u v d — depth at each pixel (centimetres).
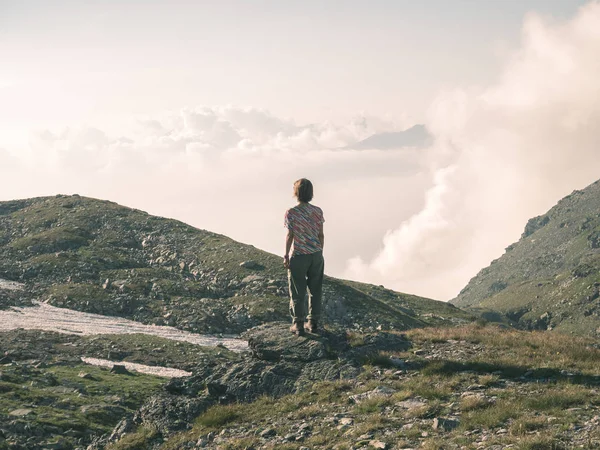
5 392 3000
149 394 3484
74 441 2434
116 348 5381
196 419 1517
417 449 1072
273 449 1209
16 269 9169
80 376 3731
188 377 1748
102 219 12131
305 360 1641
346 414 1337
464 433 1109
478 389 1373
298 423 1353
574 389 1277
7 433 2403
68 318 7125
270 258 10362
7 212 12975
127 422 1658
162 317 7669
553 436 1020
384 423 1234
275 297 8700
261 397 1562
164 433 1530
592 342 1897
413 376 1526
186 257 10506
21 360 4322
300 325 1717
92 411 2852
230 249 10731
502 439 1038
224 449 1288
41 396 2997
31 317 6844
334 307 9012
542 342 1819
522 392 1316
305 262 1631
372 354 1683
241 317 7900
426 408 1252
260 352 1691
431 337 1906
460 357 1667
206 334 7262
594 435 1002
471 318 12519
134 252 10831
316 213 1608
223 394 1625
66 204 12988
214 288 9188
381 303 10162
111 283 8706
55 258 9550
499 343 1816
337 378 1560
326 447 1176
